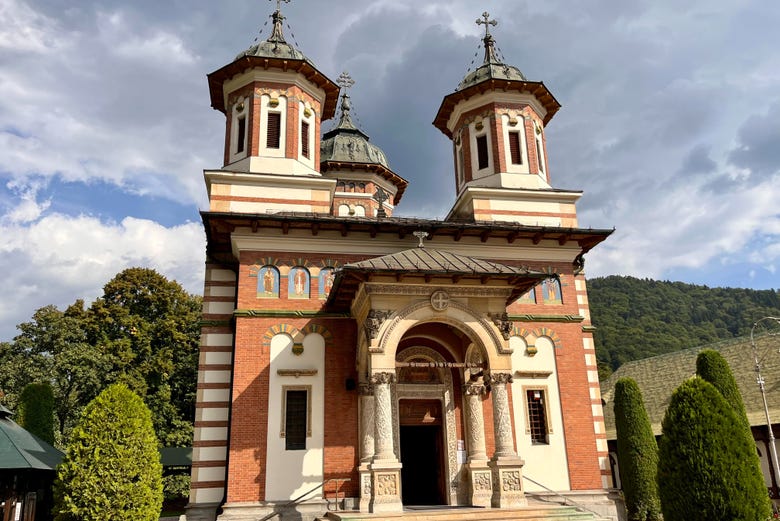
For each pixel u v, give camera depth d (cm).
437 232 2348
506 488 1798
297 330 2189
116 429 1858
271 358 2145
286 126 2603
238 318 2161
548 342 2367
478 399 2127
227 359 2266
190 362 4941
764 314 9669
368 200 3750
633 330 8888
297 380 2136
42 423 2866
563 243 2484
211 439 2161
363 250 2331
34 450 2284
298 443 2078
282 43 2795
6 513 2103
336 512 1808
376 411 1792
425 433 2323
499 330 1927
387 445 1766
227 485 1986
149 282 5100
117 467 1812
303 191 2495
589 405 2311
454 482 2117
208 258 2378
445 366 1941
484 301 1955
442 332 2212
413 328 2173
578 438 2261
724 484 1595
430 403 2223
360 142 3872
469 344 2111
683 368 4559
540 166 2850
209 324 2295
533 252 2469
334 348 2189
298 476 2031
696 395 1714
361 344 2053
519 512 1727
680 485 1648
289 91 2650
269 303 2203
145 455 1880
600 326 9306
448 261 1988
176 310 5147
